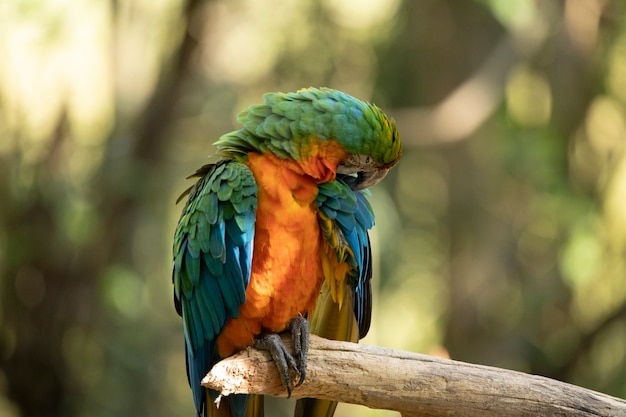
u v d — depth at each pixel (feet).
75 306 43.73
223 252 20.48
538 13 47.19
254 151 21.21
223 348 21.65
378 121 21.44
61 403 44.21
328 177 20.88
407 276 54.08
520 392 18.93
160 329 54.13
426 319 54.39
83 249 43.68
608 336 48.32
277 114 21.02
